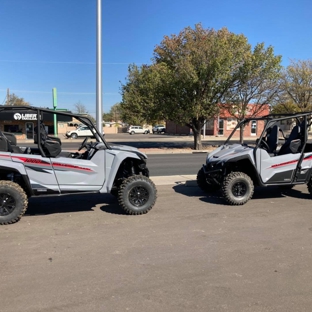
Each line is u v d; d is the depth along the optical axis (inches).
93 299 130.0
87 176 241.0
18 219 225.5
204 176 319.0
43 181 230.8
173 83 845.2
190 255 172.7
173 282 143.9
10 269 156.3
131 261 165.3
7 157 223.5
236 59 853.2
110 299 130.0
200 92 864.3
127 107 1116.5
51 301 128.5
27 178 226.8
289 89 1174.3
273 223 227.1
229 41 875.4
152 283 142.9
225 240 194.4
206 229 214.1
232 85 898.1
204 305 125.6
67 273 152.3
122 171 262.5
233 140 1402.6
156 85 882.8
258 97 944.9
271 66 898.7
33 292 135.3
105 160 244.8
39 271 154.3
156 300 129.3
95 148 245.8
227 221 231.1
